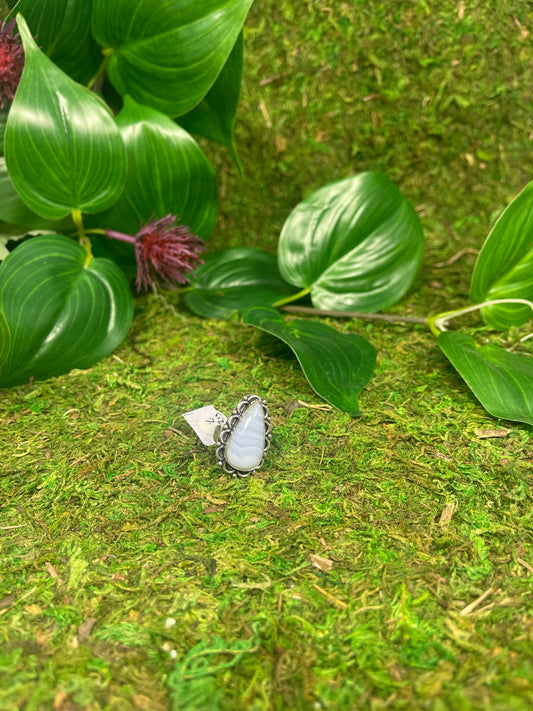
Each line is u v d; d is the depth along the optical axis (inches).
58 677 5.0
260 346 9.7
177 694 4.8
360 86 11.2
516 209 8.7
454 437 7.7
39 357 8.6
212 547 6.2
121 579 5.9
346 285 10.1
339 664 5.1
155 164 9.8
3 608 5.6
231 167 11.8
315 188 11.9
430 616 5.5
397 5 10.6
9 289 8.3
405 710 4.7
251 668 5.0
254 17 10.8
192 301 10.5
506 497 6.8
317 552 6.2
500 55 10.9
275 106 11.4
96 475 7.2
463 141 11.4
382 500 6.8
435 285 11.1
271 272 11.0
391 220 10.1
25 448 7.7
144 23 9.0
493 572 5.9
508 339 9.5
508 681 4.8
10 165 8.4
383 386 8.7
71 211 9.1
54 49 9.4
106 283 9.2
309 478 7.1
